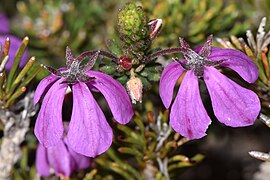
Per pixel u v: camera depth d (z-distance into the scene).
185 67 0.14
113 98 0.14
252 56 0.15
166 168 0.17
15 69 0.15
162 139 0.16
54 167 0.16
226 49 0.14
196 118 0.13
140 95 0.14
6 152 0.17
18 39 0.18
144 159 0.17
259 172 0.18
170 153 0.16
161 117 0.16
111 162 0.17
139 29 0.14
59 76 0.14
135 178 0.17
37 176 0.18
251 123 0.13
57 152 0.16
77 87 0.14
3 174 0.17
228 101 0.14
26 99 0.16
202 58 0.14
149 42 0.15
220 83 0.14
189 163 0.16
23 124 0.17
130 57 0.15
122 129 0.16
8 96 0.16
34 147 0.18
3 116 0.16
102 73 0.14
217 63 0.14
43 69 0.16
